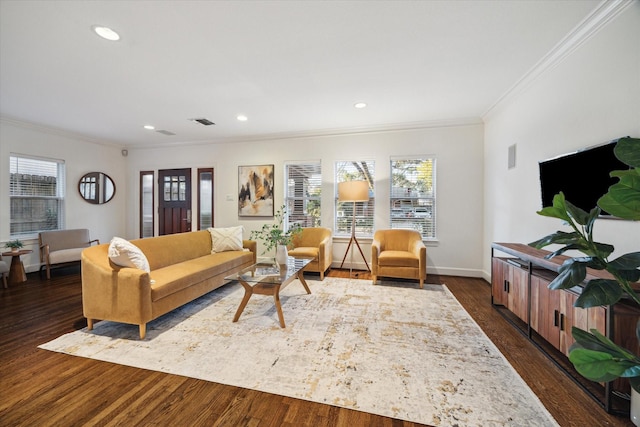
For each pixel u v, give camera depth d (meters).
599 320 1.59
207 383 1.80
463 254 4.47
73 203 5.27
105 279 2.43
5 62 2.60
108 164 5.89
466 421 1.48
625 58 1.79
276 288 2.62
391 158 4.77
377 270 3.97
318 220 5.23
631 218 1.04
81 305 3.16
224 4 1.86
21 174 4.58
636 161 1.02
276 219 5.39
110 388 1.75
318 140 5.14
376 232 4.52
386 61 2.62
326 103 3.68
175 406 1.60
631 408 1.45
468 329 2.56
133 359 2.07
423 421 1.48
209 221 5.84
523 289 2.46
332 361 2.03
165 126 4.75
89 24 2.06
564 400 1.64
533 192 2.88
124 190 6.22
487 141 4.20
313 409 1.58
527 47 2.37
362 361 2.04
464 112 4.04
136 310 2.35
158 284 2.56
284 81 3.03
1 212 4.32
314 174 5.25
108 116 4.21
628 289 1.13
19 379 1.84
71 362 2.03
